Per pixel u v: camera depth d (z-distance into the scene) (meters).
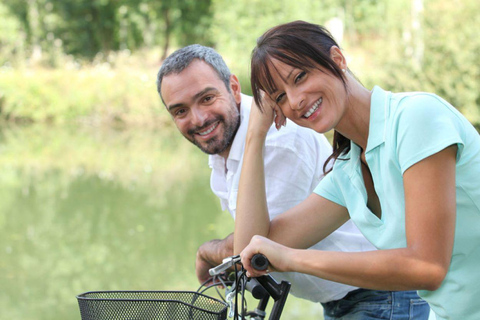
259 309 2.93
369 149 2.76
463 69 18.91
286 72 2.73
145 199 13.44
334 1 37.84
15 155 19.88
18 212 12.45
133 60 36.19
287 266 2.70
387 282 2.54
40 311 7.29
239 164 3.79
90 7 55.06
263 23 32.31
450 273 2.73
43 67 37.34
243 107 3.87
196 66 3.72
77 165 18.02
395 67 20.75
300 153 3.63
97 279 8.35
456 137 2.50
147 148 21.33
